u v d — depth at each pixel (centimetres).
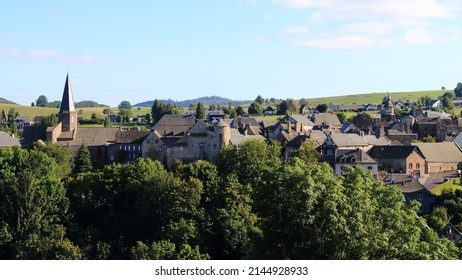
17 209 11794
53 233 11531
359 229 6088
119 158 19775
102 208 13100
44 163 15525
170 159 17638
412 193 13762
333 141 19000
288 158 17362
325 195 6209
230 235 11144
